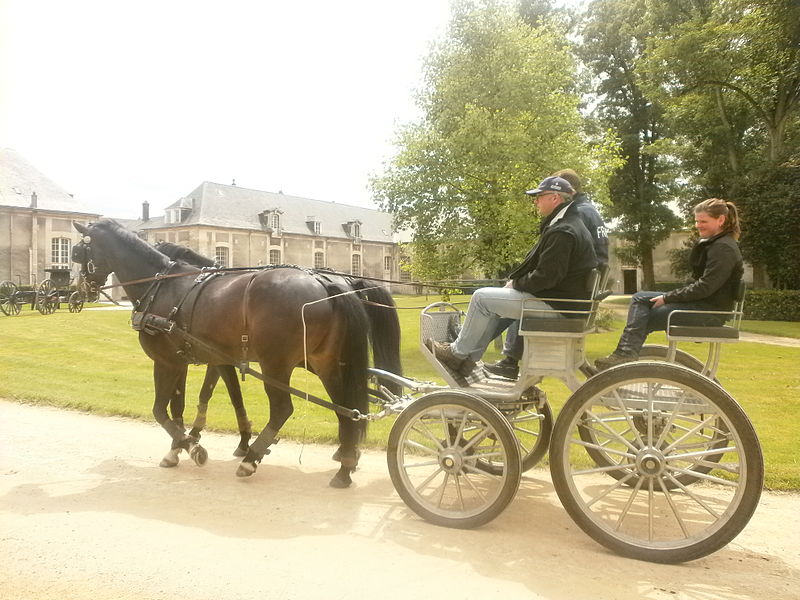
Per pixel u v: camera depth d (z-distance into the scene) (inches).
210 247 2127.2
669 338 145.1
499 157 499.2
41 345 571.5
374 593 111.9
